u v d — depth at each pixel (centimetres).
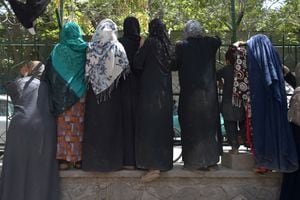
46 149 479
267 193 522
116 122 495
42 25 1147
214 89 507
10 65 586
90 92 494
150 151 488
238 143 528
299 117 492
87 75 490
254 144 495
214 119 503
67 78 491
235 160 520
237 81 510
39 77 505
